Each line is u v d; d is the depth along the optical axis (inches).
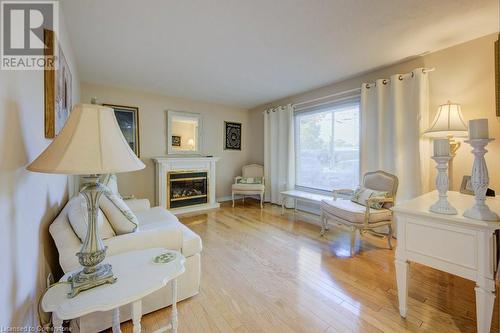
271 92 163.2
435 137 98.9
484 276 46.4
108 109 39.9
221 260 90.7
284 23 78.7
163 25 79.8
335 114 146.1
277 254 96.2
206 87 151.3
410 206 59.7
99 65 115.3
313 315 59.9
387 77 118.0
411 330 54.5
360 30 83.4
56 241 49.6
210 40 90.4
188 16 74.6
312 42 92.0
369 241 110.1
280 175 180.9
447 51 97.5
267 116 192.5
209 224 137.5
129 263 45.8
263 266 85.9
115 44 93.4
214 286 73.0
